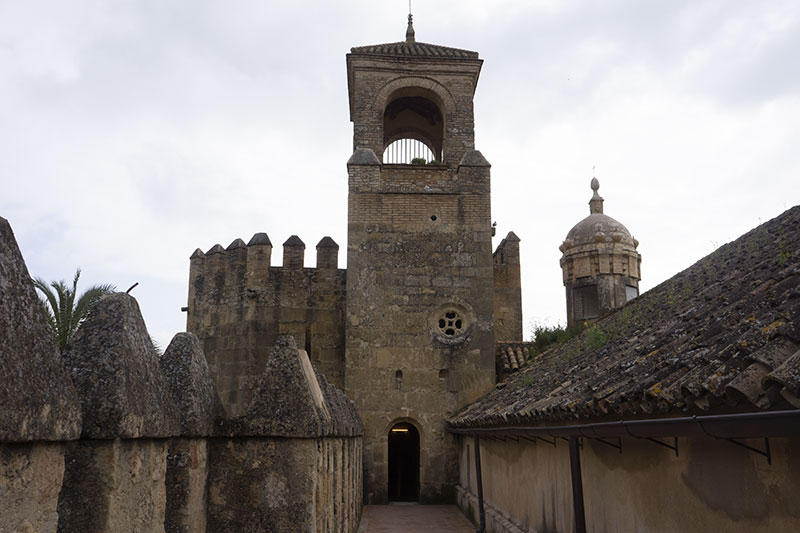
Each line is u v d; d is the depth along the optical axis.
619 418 6.94
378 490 22.39
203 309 28.48
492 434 14.83
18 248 3.44
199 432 6.30
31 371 3.31
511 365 23.78
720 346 5.94
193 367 6.64
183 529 6.10
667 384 5.81
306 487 7.07
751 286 8.34
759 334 5.38
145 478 4.75
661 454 6.79
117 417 4.20
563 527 10.23
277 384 7.32
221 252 28.55
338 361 27.14
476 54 26.41
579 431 7.98
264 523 6.98
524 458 13.02
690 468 6.16
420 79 25.83
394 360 23.31
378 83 25.64
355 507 16.50
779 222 12.51
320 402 8.50
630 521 7.62
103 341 4.49
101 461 4.21
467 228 24.52
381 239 24.22
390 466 28.69
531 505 12.38
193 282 29.27
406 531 17.20
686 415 5.33
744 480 5.26
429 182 24.83
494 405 16.25
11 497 3.16
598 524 8.74
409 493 28.39
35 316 3.46
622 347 10.86
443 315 23.88
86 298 21.91
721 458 5.61
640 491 7.34
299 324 27.19
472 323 23.77
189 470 6.21
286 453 7.12
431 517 19.64
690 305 10.05
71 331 21.38
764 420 4.08
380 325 23.55
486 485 17.23
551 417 9.28
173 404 5.29
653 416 6.04
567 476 10.05
